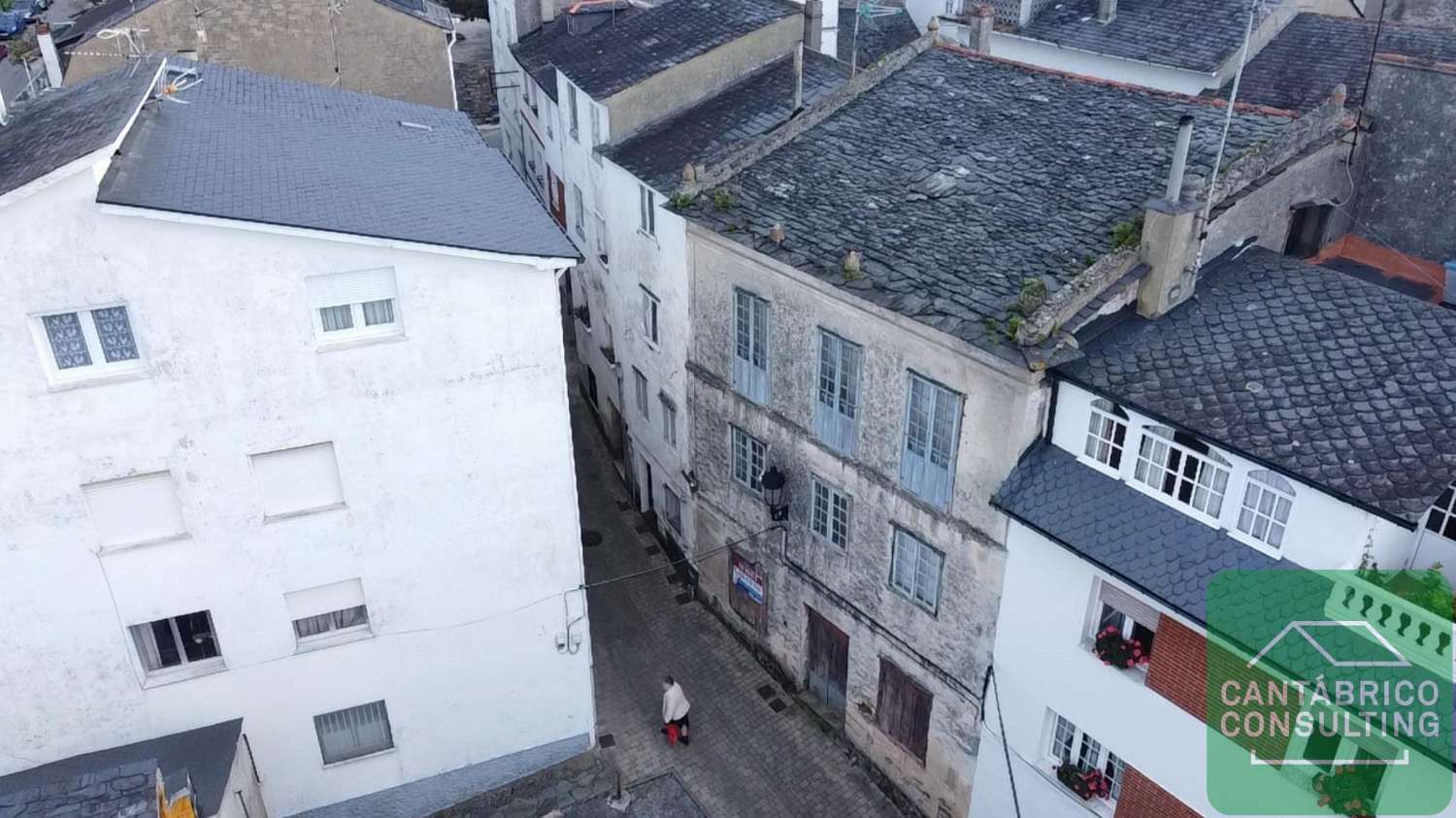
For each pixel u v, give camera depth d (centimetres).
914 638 2036
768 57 2938
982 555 1814
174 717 1898
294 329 1678
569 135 3188
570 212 3384
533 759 2259
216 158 1772
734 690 2514
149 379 1627
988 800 1978
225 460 1730
